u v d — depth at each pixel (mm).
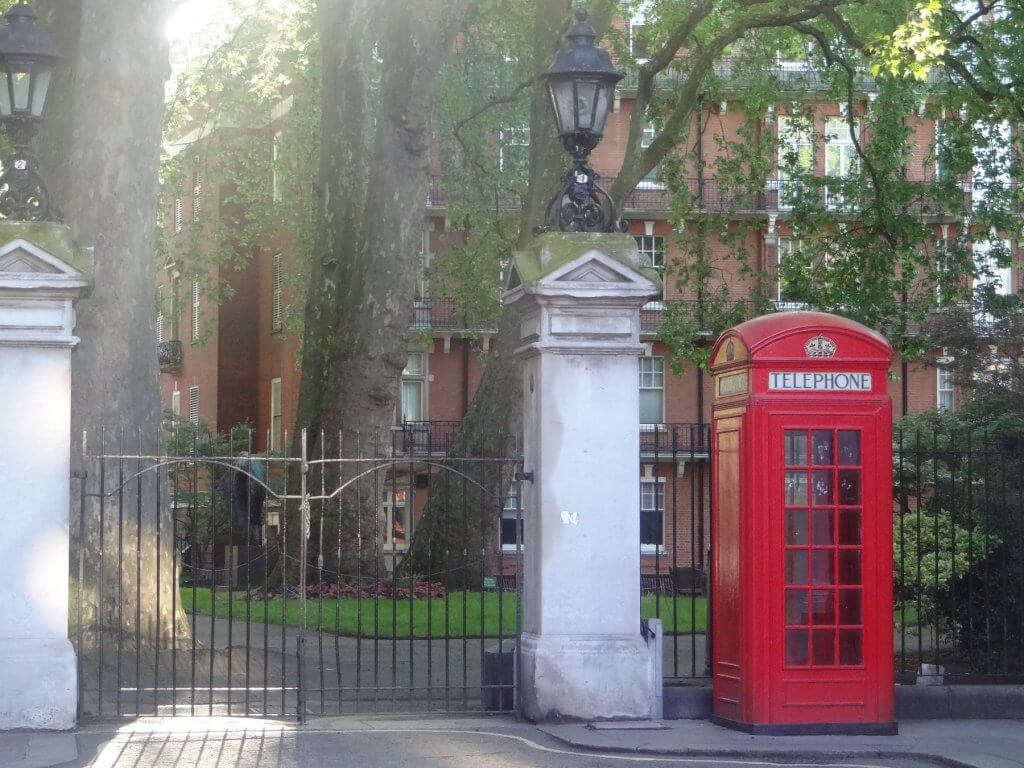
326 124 27281
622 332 11289
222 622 19109
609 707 11078
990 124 23906
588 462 11227
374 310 25750
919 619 12273
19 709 10430
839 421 10859
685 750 9992
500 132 34062
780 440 10773
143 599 13234
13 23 10875
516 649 11383
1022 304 18172
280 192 35094
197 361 47156
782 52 29484
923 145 40625
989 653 12297
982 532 13320
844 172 41969
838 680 10734
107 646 12875
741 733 10695
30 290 10500
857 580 10828
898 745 10289
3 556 10508
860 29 25688
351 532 25109
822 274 26781
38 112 10898
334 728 10766
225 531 31281
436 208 42500
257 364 45750
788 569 10773
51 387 10633
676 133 25281
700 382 43031
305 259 35219
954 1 23297
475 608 20203
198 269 35312
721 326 28719
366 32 27016
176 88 33844
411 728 10797
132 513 13352
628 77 41688
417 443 41031
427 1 24734
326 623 18609
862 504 10844
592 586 11188
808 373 10859
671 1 27969
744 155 28672
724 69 35188
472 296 34281
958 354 15539
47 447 10609
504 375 28000
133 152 13828
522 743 10227
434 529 27672
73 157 13734
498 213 33312
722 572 11195
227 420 45344
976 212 24953
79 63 13836
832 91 27969
